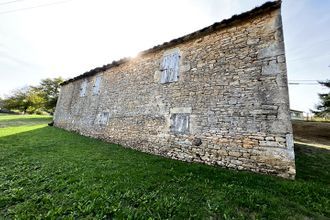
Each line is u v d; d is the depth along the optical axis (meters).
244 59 4.58
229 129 4.43
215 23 5.11
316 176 3.79
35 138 7.55
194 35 5.75
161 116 6.07
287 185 3.12
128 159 4.94
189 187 3.13
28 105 29.50
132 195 2.78
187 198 2.73
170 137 5.60
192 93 5.42
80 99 11.16
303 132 12.74
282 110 3.81
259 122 4.04
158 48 6.84
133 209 2.43
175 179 3.50
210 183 3.32
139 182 3.29
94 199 2.62
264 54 4.29
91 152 5.62
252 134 4.07
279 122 3.80
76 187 3.05
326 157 5.65
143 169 4.04
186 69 5.79
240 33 4.82
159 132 5.96
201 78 5.32
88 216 2.26
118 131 7.57
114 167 4.15
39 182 3.26
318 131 12.59
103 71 9.87
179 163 4.62
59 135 8.74
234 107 4.47
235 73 4.65
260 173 3.79
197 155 4.85
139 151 6.21
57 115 13.66
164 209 2.42
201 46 5.61
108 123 8.27
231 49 4.89
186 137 5.21
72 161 4.55
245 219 2.28
